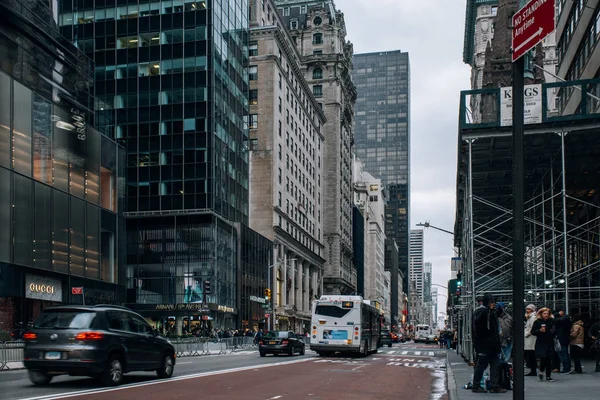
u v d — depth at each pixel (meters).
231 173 71.50
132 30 68.25
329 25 123.94
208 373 19.86
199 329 61.34
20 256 36.16
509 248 32.97
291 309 88.69
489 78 67.25
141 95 67.00
